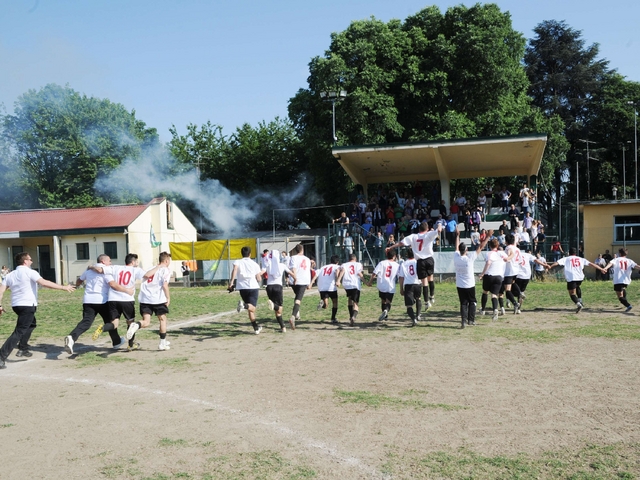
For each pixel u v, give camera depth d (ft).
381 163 103.96
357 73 113.70
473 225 94.94
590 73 181.37
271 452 17.83
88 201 148.05
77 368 31.42
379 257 91.50
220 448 18.29
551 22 188.14
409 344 35.58
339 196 129.80
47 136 152.56
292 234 136.67
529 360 29.94
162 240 124.26
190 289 92.12
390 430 19.53
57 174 155.74
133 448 18.48
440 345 34.88
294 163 162.40
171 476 16.19
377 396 23.79
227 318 51.39
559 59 183.42
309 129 122.21
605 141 178.29
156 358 33.58
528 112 125.49
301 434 19.38
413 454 17.31
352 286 44.32
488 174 112.57
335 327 44.14
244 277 41.34
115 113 156.04
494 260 44.45
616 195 162.61
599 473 15.65
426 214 97.55
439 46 114.73
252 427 20.29
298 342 37.73
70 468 16.99
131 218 117.19
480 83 116.78
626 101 174.19
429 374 27.48
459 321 44.83
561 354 31.24
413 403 22.61
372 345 35.73
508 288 47.73
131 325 35.04
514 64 121.90
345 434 19.25
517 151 94.84
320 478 15.80
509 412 21.18
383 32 116.67
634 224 96.73
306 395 24.30
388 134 116.26
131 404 23.75
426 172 113.29
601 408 21.42
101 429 20.52
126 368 31.01
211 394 25.00
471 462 16.57
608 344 33.81
